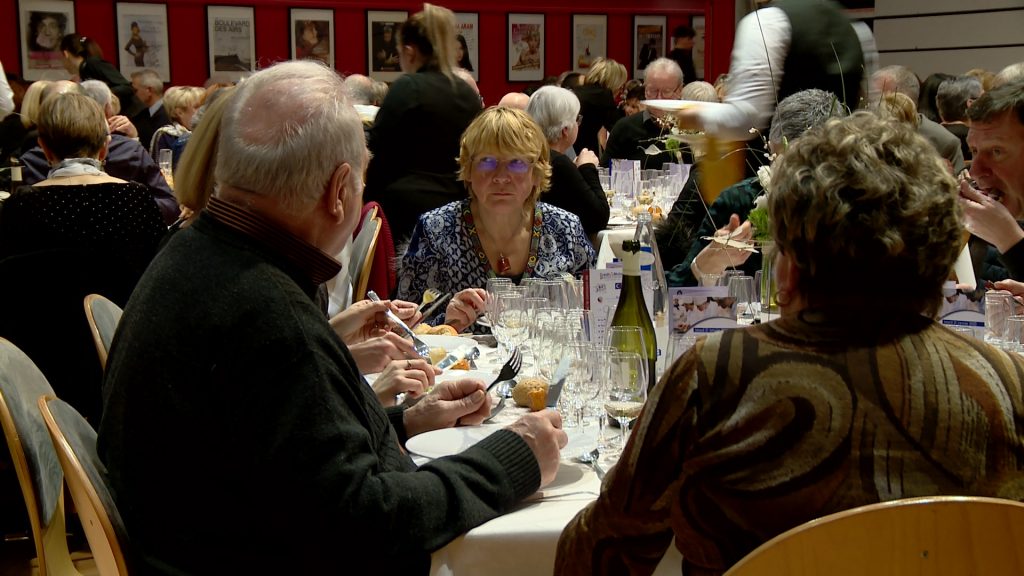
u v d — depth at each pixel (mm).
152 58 10195
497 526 1579
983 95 2652
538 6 11133
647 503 1233
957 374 1130
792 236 1177
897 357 1132
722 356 1187
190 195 1907
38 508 1997
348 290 3617
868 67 3285
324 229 1630
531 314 2523
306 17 10500
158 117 8797
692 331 2166
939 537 1025
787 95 3197
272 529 1502
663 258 3545
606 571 1312
